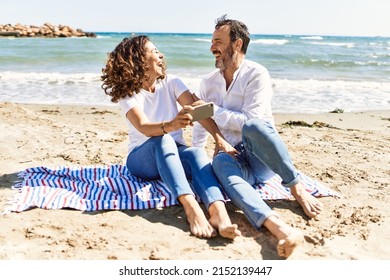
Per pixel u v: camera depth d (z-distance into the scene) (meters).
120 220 3.06
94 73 14.72
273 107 9.48
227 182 3.00
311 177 4.16
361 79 15.09
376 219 3.18
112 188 3.58
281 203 3.42
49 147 4.96
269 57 24.72
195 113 3.04
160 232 2.90
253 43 44.12
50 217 3.08
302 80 14.30
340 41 62.41
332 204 3.46
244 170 3.29
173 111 3.58
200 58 21.81
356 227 3.05
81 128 6.15
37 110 8.05
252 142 3.09
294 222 3.09
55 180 3.69
